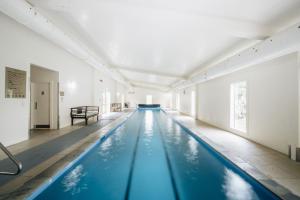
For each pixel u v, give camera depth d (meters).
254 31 3.61
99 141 5.32
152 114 14.91
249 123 5.34
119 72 13.30
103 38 5.68
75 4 3.32
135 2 3.24
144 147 5.20
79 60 8.83
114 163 3.99
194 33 4.49
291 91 3.78
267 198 2.58
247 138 5.46
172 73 11.20
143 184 3.10
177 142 5.77
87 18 4.29
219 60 6.84
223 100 7.18
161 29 4.49
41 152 4.00
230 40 4.67
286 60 3.92
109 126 7.57
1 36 4.18
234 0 2.93
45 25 4.03
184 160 4.20
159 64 8.88
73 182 3.12
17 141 4.74
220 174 3.46
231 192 2.83
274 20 3.42
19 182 2.61
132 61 8.97
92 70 10.66
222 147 4.51
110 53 7.68
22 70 4.84
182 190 2.90
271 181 2.72
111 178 3.29
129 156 4.43
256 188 2.84
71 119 7.88
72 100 8.10
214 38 4.66
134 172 3.55
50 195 2.71
